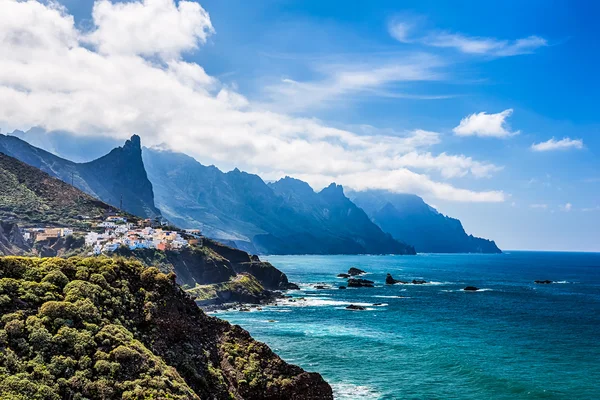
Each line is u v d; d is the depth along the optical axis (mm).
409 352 89125
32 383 34406
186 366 44781
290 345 93500
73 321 40719
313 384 50062
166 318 47844
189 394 39031
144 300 48469
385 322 125000
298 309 151000
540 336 107438
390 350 90500
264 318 130625
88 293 44344
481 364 81125
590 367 80375
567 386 70062
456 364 80625
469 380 72125
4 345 36438
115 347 39719
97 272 48250
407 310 149250
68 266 47406
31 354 36750
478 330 114438
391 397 64250
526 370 77938
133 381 37469
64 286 44750
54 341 38219
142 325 46188
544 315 140500
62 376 36312
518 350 92625
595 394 66875
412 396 64875
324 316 135250
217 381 45969
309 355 85375
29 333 38094
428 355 87000
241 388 46750
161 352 44938
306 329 112562
